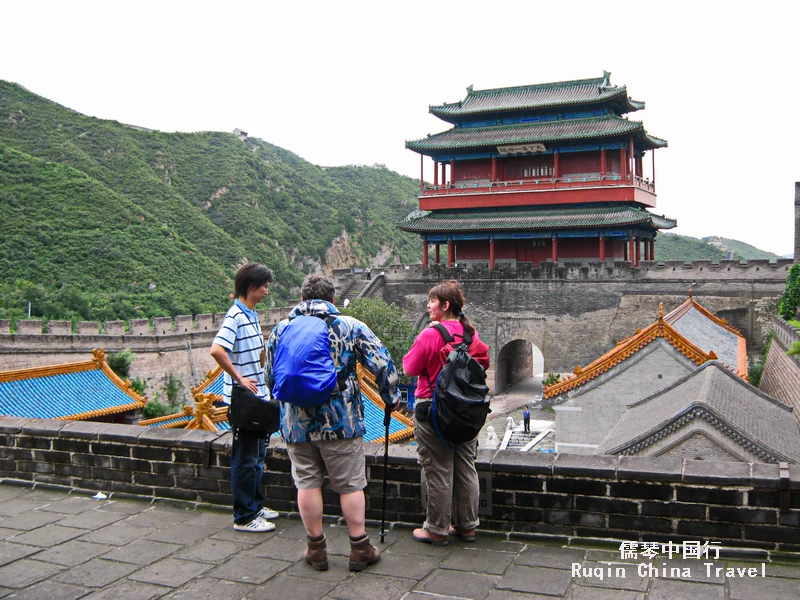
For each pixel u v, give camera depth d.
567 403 30.67
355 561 8.59
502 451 10.17
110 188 97.12
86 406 31.67
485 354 9.45
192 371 58.59
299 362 8.37
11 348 46.78
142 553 9.20
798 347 26.09
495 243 72.12
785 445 19.66
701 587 7.94
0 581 8.38
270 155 157.62
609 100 64.94
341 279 74.94
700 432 19.02
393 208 157.88
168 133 127.94
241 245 103.12
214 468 11.06
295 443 8.67
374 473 10.30
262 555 9.11
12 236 74.38
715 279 61.47
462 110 69.44
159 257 83.38
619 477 9.24
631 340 31.58
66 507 11.06
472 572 8.51
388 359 8.78
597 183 64.62
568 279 65.88
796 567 8.38
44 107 113.00
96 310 65.50
